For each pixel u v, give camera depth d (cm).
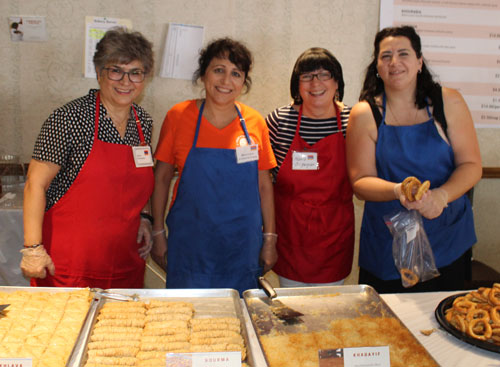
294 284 226
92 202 177
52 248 178
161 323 133
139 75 176
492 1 289
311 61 208
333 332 129
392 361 116
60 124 170
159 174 209
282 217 225
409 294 158
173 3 277
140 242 204
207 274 202
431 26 290
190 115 201
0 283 239
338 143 216
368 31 292
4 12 269
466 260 209
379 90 199
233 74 196
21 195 261
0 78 276
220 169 195
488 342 121
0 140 282
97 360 117
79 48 277
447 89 192
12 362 108
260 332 130
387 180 191
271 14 284
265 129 211
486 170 309
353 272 324
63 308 138
